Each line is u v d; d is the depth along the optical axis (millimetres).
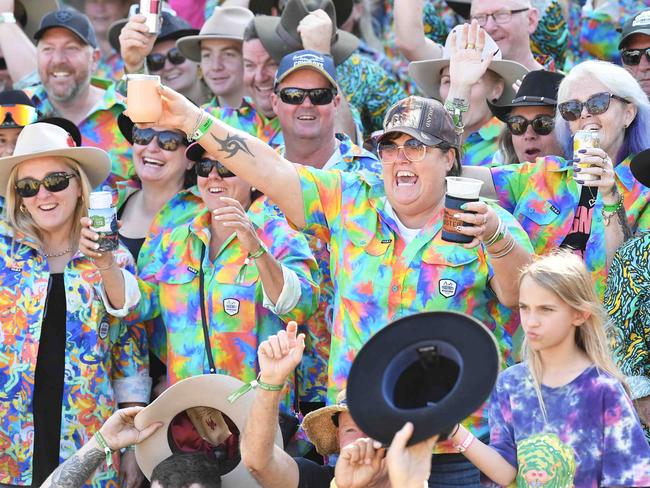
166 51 27859
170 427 18625
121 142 25641
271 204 21453
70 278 20750
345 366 18406
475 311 18172
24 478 20391
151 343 22234
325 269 21875
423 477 12125
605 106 20031
